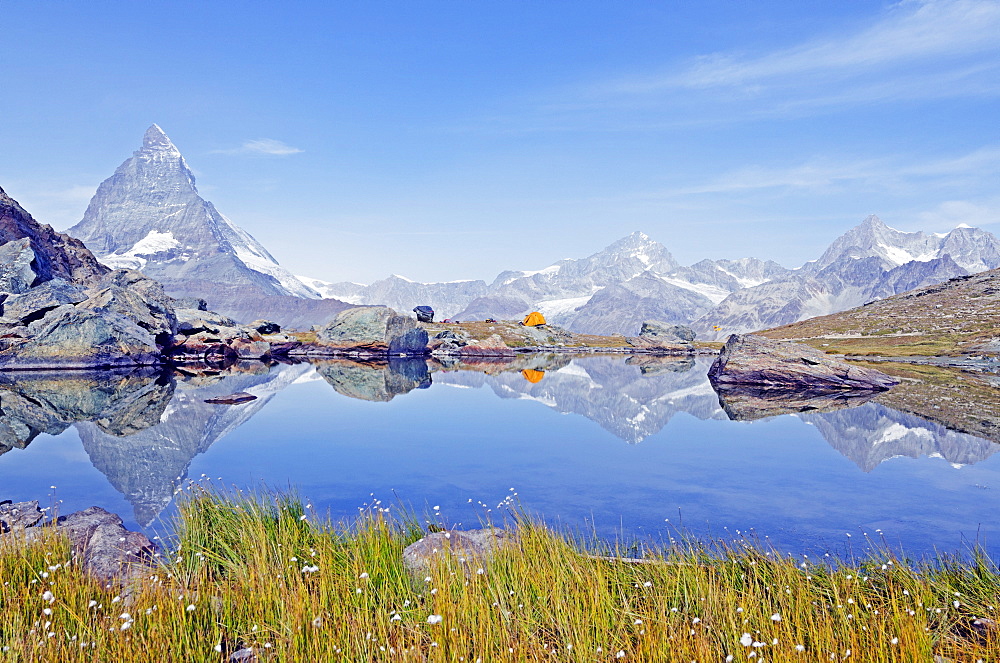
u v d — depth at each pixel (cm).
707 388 4359
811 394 3897
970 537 1139
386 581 802
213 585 797
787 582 788
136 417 2716
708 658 607
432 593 725
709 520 1254
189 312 8031
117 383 4219
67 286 6088
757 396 3831
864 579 807
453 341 9762
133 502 1383
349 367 6322
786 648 616
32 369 5178
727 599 720
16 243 6444
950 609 744
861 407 3180
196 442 2166
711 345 14962
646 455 1983
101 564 902
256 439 2241
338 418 2795
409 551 910
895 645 624
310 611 700
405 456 1947
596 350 11762
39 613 712
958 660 617
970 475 1683
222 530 1025
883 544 1089
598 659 618
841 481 1614
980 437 2267
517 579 788
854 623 676
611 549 1026
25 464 1791
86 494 1452
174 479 1612
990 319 13175
